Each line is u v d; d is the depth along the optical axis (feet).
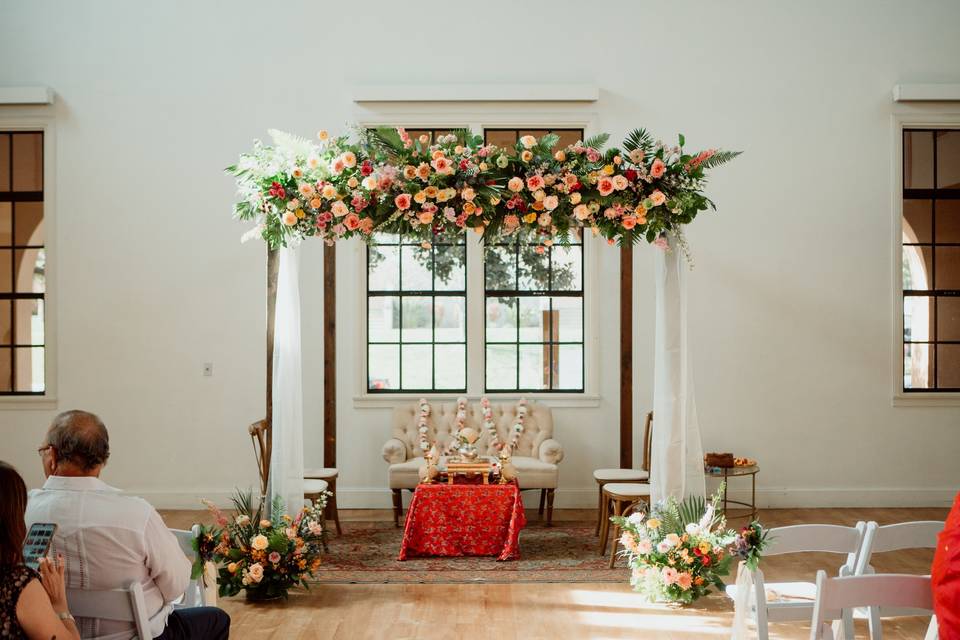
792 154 23.73
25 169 23.88
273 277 16.93
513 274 24.17
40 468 23.18
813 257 23.70
